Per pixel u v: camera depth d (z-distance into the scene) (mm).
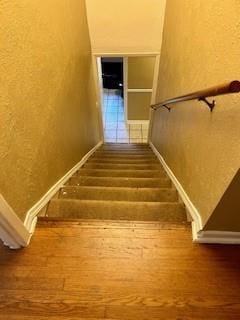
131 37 3598
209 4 1281
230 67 1000
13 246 1390
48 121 1758
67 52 2262
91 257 1385
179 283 1279
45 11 1633
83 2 3115
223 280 1290
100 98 4621
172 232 1500
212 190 1228
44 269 1331
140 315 1168
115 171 2812
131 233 1497
